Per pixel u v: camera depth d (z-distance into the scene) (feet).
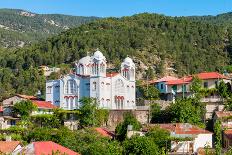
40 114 544.62
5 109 563.89
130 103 607.78
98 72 579.07
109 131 496.23
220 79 558.56
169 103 555.28
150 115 537.24
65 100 594.65
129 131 445.78
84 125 528.22
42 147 339.36
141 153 373.20
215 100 531.50
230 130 435.53
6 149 365.40
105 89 583.58
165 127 455.63
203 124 488.44
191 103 520.01
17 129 499.92
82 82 588.91
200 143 422.00
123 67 619.67
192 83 558.97
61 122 543.80
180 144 416.26
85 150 391.24
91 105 539.29
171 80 620.49
